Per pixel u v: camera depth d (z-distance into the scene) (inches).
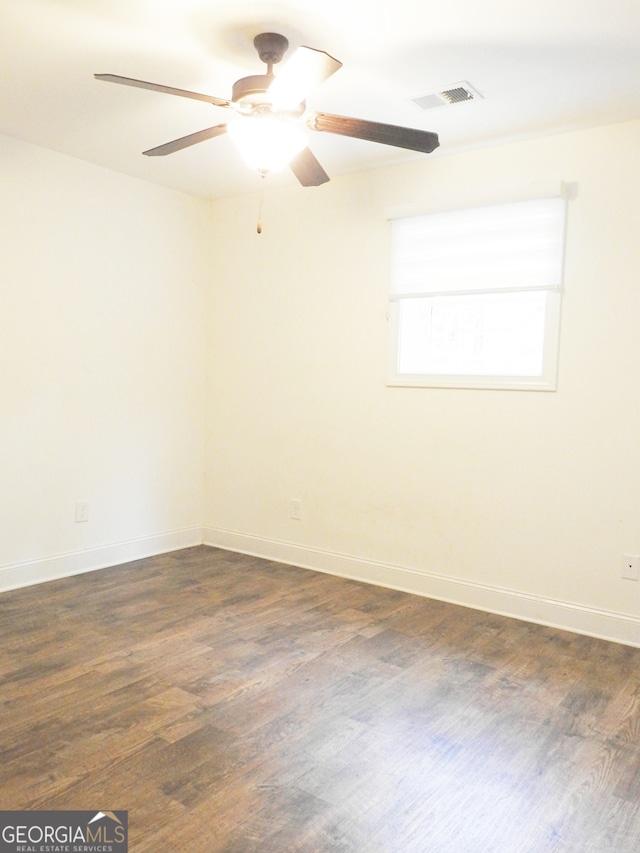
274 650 114.4
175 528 182.4
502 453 136.5
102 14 89.7
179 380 180.2
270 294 173.0
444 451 144.3
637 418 121.0
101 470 161.2
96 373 158.2
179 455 181.9
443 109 117.6
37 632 119.0
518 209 131.3
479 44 95.2
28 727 86.3
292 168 109.3
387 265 150.9
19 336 142.1
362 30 92.3
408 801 73.7
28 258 142.4
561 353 128.5
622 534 122.8
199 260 183.5
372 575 155.9
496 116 120.0
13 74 108.2
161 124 128.9
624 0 82.9
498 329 139.9
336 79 106.8
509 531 135.9
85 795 72.6
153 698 95.5
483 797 74.9
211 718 90.4
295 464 169.9
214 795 73.4
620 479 123.0
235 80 109.7
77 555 156.9
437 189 143.0
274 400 173.5
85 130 132.6
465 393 141.1
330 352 162.1
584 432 126.6
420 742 86.0
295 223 167.3
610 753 84.5
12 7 88.0
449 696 99.1
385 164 148.7
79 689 97.4
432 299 147.3
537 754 84.0
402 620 131.4
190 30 93.7
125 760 79.4
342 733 87.7
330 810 71.6
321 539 165.3
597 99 112.1
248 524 180.4
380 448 154.3
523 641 121.8
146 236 167.5
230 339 182.4
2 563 142.0
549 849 66.8
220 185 168.7
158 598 140.3
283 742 85.0
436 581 145.6
